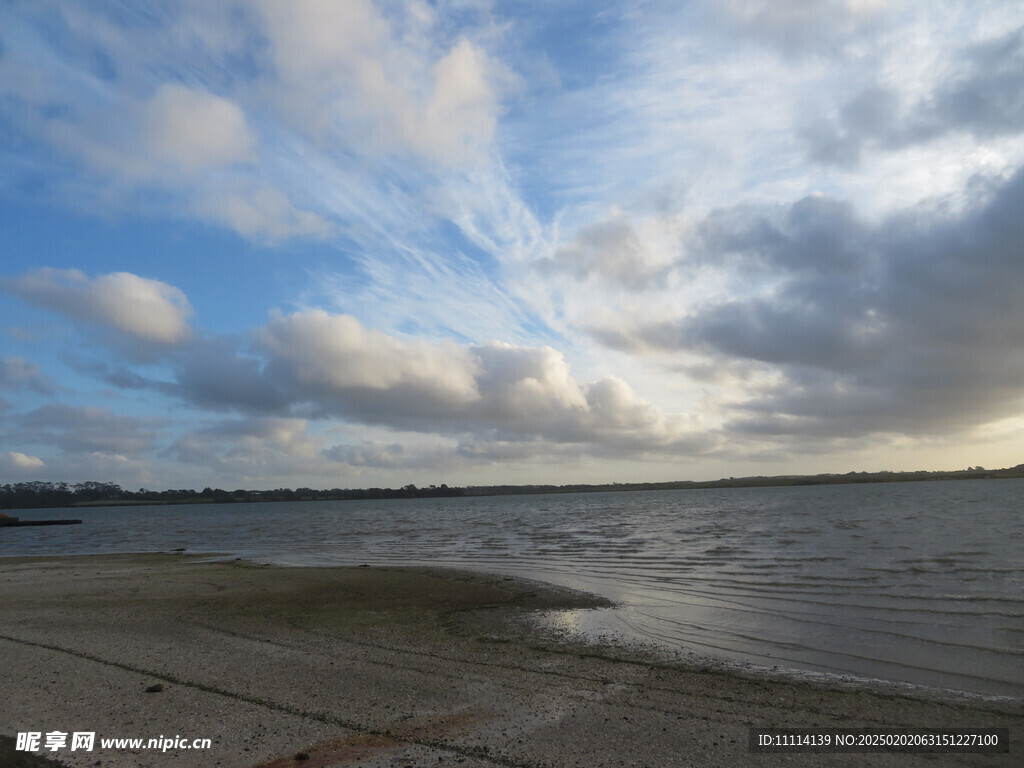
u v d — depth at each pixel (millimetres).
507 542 38656
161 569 27469
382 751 6820
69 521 91938
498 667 10445
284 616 15305
